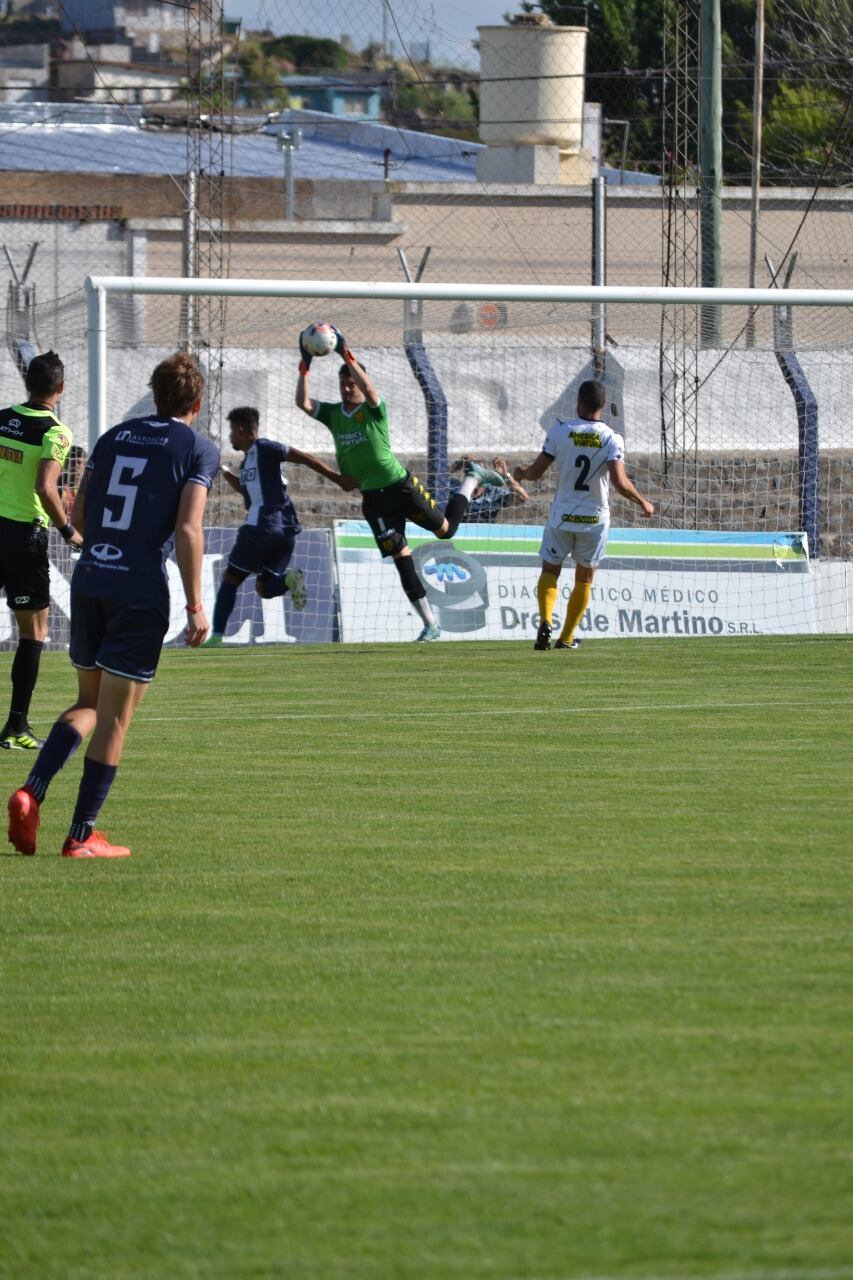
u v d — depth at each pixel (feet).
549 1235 38.34
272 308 340.39
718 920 64.85
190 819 85.61
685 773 97.91
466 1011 54.19
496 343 283.59
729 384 242.37
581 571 164.96
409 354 203.21
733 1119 44.83
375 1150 43.27
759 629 190.39
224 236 361.30
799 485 200.85
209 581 179.63
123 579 76.13
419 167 480.23
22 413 109.81
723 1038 51.13
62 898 69.56
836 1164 41.88
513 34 428.97
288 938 63.10
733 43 470.80
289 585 170.71
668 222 291.58
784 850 77.20
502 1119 45.11
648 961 59.36
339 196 409.08
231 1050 50.90
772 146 445.37
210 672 149.59
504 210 384.27
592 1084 47.50
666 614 187.42
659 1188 40.68
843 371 241.55
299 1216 39.63
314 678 144.87
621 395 243.60
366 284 175.63
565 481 162.40
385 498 165.89
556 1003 54.80
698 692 134.21
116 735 76.79
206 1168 42.42
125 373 244.42
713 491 235.40
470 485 171.32
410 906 67.62
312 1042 51.47
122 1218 39.73
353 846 78.95
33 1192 41.22
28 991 56.95
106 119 465.88
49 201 400.88
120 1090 47.78
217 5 334.03
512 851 77.41
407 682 141.69
